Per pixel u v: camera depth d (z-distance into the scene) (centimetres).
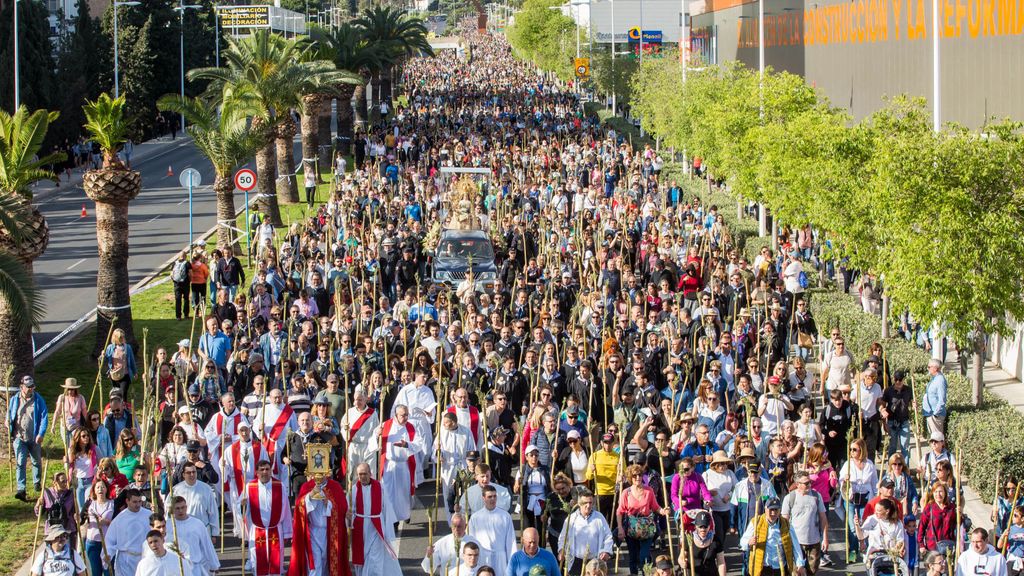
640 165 7225
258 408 2462
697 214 5356
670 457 2275
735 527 2362
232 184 5572
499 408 2472
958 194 2850
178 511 1905
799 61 8238
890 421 2611
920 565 2036
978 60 5212
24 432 2562
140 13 13125
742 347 3134
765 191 4553
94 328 4194
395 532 2403
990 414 2806
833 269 4994
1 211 2753
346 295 3772
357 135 9169
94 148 10244
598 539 1961
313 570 2027
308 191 6981
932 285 2870
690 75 7444
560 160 7475
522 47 19800
